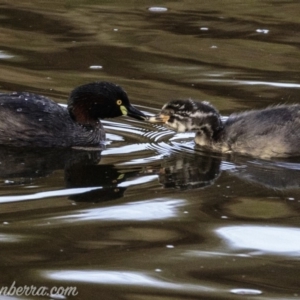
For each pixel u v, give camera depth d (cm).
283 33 2058
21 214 1075
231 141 1391
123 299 861
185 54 1894
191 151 1389
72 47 1919
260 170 1288
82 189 1177
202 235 1028
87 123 1458
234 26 2108
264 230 1046
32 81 1689
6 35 1983
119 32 2044
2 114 1396
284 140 1355
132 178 1236
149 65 1817
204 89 1670
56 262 941
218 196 1165
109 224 1052
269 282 909
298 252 989
